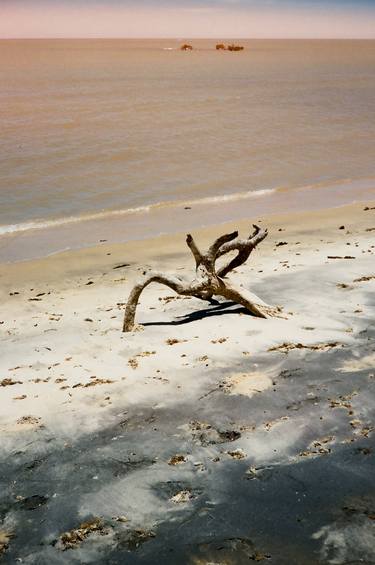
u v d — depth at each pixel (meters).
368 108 55.19
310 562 4.93
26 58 153.62
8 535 5.45
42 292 14.60
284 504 5.67
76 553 5.18
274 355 9.14
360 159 32.53
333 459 6.35
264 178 28.05
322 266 14.42
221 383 8.30
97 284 15.09
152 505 5.78
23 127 40.31
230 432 7.03
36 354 10.03
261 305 11.09
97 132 38.94
